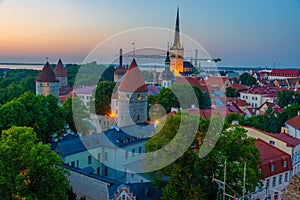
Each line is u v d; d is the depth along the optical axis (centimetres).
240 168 3102
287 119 7238
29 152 3094
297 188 1655
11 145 3117
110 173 4284
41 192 3064
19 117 5256
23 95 5738
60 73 12081
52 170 3153
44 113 5678
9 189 3006
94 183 3628
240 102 9431
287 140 4644
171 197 3111
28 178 3075
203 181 3259
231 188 3061
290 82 16325
